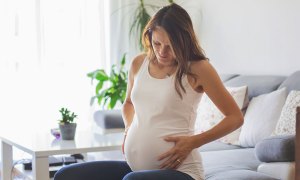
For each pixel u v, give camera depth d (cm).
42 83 420
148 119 171
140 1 448
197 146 166
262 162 224
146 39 180
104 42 443
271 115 284
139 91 174
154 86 171
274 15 350
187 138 166
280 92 288
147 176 157
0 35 404
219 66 410
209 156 257
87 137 287
